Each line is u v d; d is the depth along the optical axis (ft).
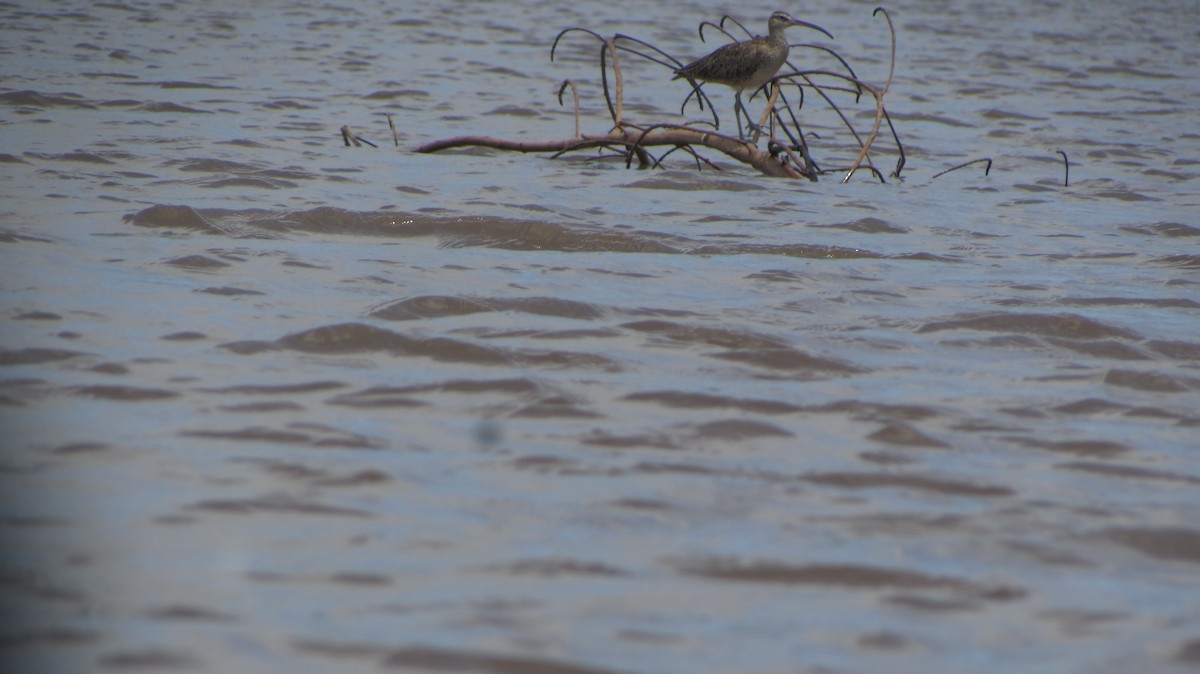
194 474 39.81
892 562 36.17
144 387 47.52
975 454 45.03
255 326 55.93
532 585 33.99
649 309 61.93
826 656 31.09
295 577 33.76
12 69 143.23
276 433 43.55
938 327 61.57
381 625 31.58
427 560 35.06
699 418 47.14
